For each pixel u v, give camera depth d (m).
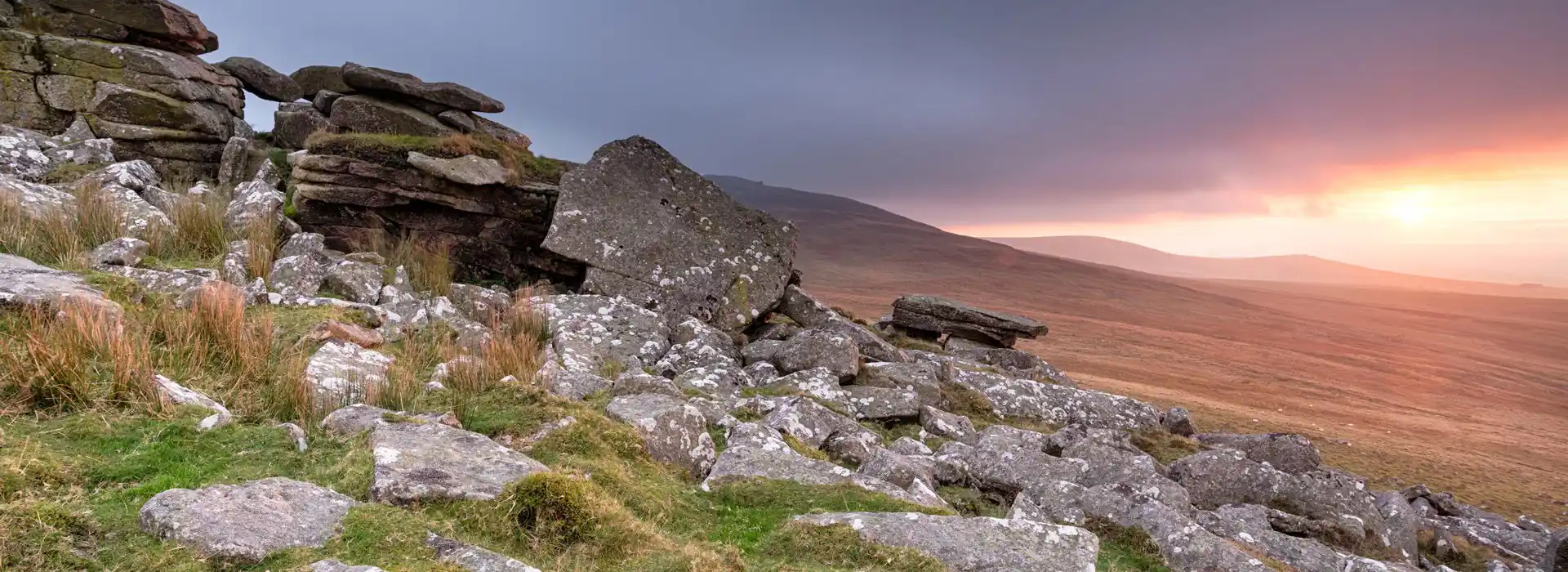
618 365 11.40
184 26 20.25
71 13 18.69
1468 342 125.44
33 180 14.44
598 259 14.99
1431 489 18.00
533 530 4.66
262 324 8.47
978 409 12.98
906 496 6.54
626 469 6.26
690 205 16.58
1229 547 6.26
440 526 4.43
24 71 17.91
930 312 20.47
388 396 7.20
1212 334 102.06
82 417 5.38
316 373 7.46
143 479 4.70
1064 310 130.62
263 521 4.05
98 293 7.94
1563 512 17.23
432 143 16.12
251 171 19.25
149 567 3.61
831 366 12.18
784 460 6.82
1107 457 8.81
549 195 16.50
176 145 18.92
